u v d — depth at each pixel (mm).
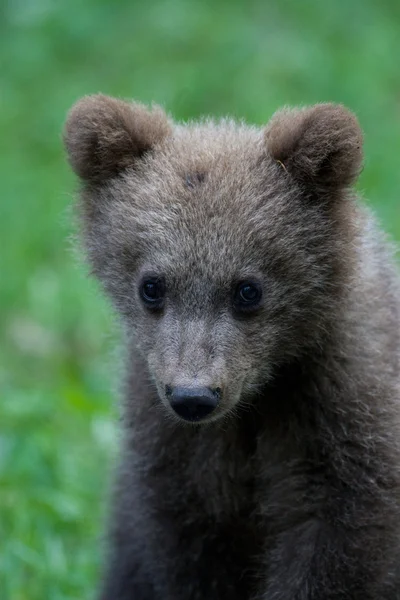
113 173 12148
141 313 11789
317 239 11672
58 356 19594
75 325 20000
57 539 14836
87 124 12016
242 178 11656
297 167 11688
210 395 11039
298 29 26516
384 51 25719
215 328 11352
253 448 12469
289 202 11633
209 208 11461
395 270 12820
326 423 11961
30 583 14203
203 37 26484
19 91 25844
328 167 11641
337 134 11539
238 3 27625
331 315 11789
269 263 11484
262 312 11539
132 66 26188
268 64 25234
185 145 12094
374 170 22391
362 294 12031
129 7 27812
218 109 24484
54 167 23828
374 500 11906
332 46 26016
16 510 14992
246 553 12961
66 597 14062
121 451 13344
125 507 13617
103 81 25938
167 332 11375
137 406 12531
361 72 24891
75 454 16391
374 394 11914
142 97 25094
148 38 26844
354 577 11914
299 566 12062
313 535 12086
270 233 11461
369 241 12312
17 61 26484
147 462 12633
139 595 13875
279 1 27328
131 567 13875
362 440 11898
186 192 11594
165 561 12859
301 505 12164
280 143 11719
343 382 11883
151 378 11914
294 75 24938
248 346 11531
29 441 15766
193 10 27391
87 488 15852
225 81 24922
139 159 12094
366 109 24094
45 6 27781
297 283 11617
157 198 11672
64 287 20438
